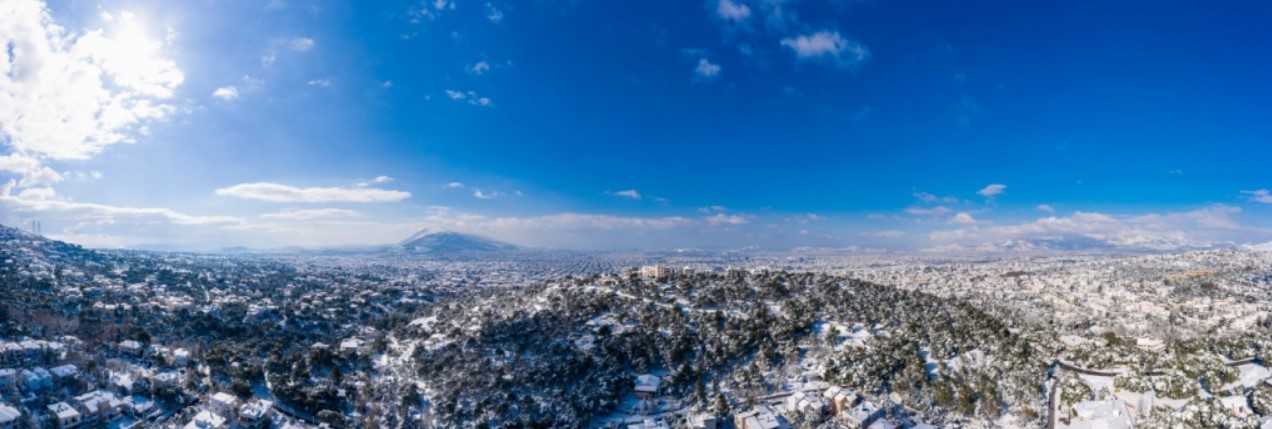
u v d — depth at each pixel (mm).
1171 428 151750
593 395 184875
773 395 188750
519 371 198750
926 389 184500
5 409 154500
